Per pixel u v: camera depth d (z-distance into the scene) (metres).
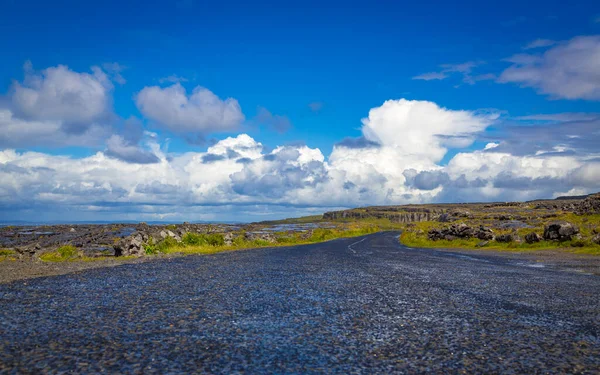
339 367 8.79
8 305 14.09
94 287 18.27
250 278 22.67
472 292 18.98
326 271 27.47
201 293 17.25
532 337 11.31
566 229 53.22
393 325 12.45
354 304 15.59
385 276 25.09
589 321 13.27
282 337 10.93
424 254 48.81
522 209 157.25
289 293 17.78
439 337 11.20
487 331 11.89
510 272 28.11
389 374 8.46
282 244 76.31
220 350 9.73
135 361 8.85
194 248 48.94
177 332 11.15
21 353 9.17
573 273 27.55
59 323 11.79
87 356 9.09
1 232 96.38
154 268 26.70
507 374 8.60
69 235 83.25
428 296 17.73
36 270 24.33
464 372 8.66
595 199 89.12
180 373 8.23
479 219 112.88
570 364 9.22
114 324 11.82
